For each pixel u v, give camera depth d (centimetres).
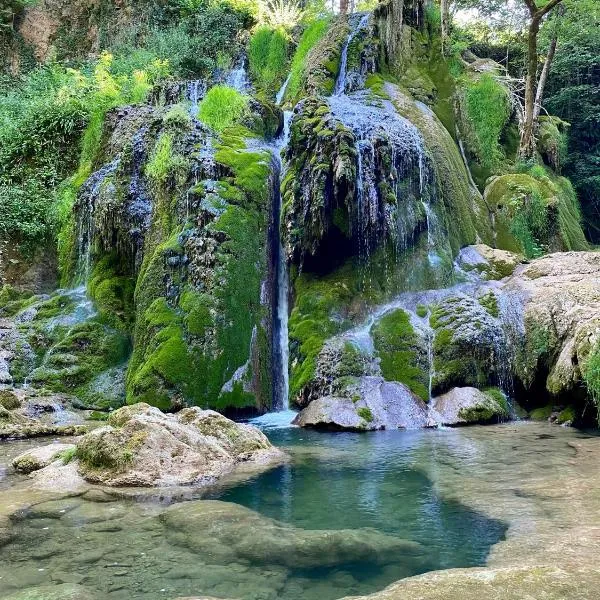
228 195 1097
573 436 770
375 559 363
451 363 984
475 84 1741
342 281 1140
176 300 1035
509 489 510
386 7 1697
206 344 974
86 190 1325
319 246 1130
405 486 543
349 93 1562
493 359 995
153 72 1830
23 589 317
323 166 1095
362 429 857
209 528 416
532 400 994
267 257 1133
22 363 1069
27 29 2294
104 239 1230
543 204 1518
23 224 1414
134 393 948
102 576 337
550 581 294
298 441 781
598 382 774
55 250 1445
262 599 308
